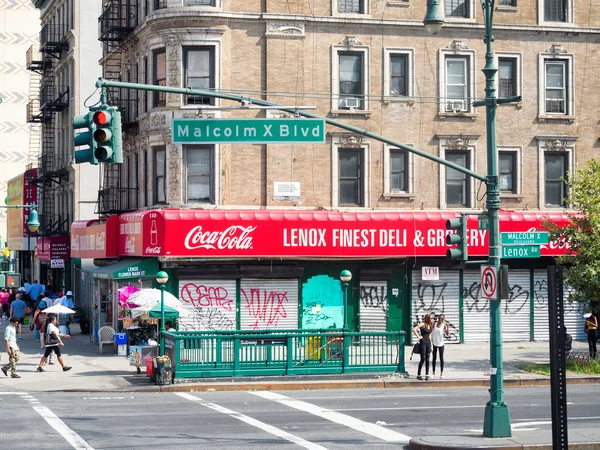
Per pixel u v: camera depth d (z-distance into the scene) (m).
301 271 39.16
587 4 43.41
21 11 99.31
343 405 25.48
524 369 33.06
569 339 34.19
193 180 39.41
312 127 21.62
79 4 55.84
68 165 56.22
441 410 24.45
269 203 39.66
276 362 30.42
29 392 28.58
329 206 40.31
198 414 23.64
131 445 19.09
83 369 33.72
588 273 32.25
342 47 40.53
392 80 41.34
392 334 31.34
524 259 41.78
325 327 39.72
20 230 75.44
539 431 20.53
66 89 58.47
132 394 28.22
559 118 42.91
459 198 41.91
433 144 41.53
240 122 21.62
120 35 43.50
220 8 39.16
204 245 37.59
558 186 43.16
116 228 41.94
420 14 41.38
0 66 98.62
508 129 42.44
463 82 41.97
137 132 42.06
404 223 39.59
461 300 41.00
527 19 42.69
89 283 49.47
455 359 35.94
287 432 20.84
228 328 38.59
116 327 40.72
